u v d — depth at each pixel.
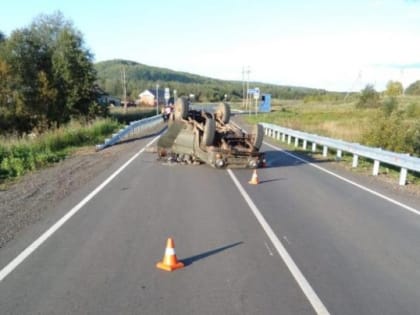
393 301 5.07
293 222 8.45
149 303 4.86
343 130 33.53
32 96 49.62
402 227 8.33
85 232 7.45
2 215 8.52
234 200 10.28
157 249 6.64
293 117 59.38
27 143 20.20
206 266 6.01
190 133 16.09
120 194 10.64
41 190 11.10
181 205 9.58
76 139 25.12
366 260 6.44
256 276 5.70
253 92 62.59
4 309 4.70
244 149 15.23
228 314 4.64
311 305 4.91
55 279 5.48
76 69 51.94
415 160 12.50
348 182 13.54
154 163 16.36
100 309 4.71
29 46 51.66
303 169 16.20
